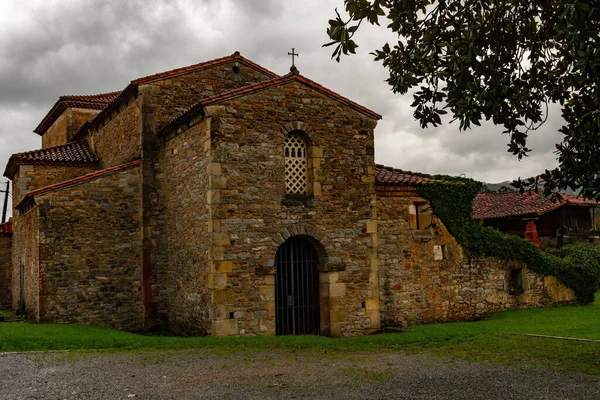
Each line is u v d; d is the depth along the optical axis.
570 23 6.87
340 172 16.75
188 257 16.39
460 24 8.78
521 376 9.39
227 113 15.27
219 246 14.83
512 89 8.42
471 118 8.09
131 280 17.98
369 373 9.84
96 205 17.78
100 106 27.30
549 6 7.59
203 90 18.92
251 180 15.43
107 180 17.95
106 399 8.16
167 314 17.89
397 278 18.16
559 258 21.48
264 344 13.19
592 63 6.83
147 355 11.70
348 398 8.12
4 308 25.25
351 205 16.81
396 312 18.00
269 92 15.91
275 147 15.86
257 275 15.24
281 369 10.25
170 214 17.83
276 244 15.58
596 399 7.89
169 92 18.47
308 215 16.12
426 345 13.01
